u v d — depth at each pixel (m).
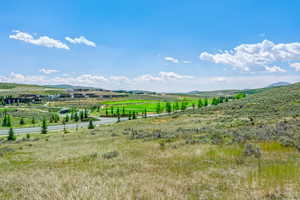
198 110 60.44
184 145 15.73
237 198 6.06
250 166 9.33
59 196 6.01
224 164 9.98
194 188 6.96
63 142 27.03
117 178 8.27
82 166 11.66
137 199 5.90
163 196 6.08
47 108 160.12
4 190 7.59
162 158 12.23
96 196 5.85
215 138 16.53
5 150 21.81
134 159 12.59
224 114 42.84
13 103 184.25
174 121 45.22
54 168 11.56
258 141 14.12
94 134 35.50
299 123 18.81
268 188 6.66
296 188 6.56
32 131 73.81
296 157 10.32
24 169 12.09
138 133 27.31
